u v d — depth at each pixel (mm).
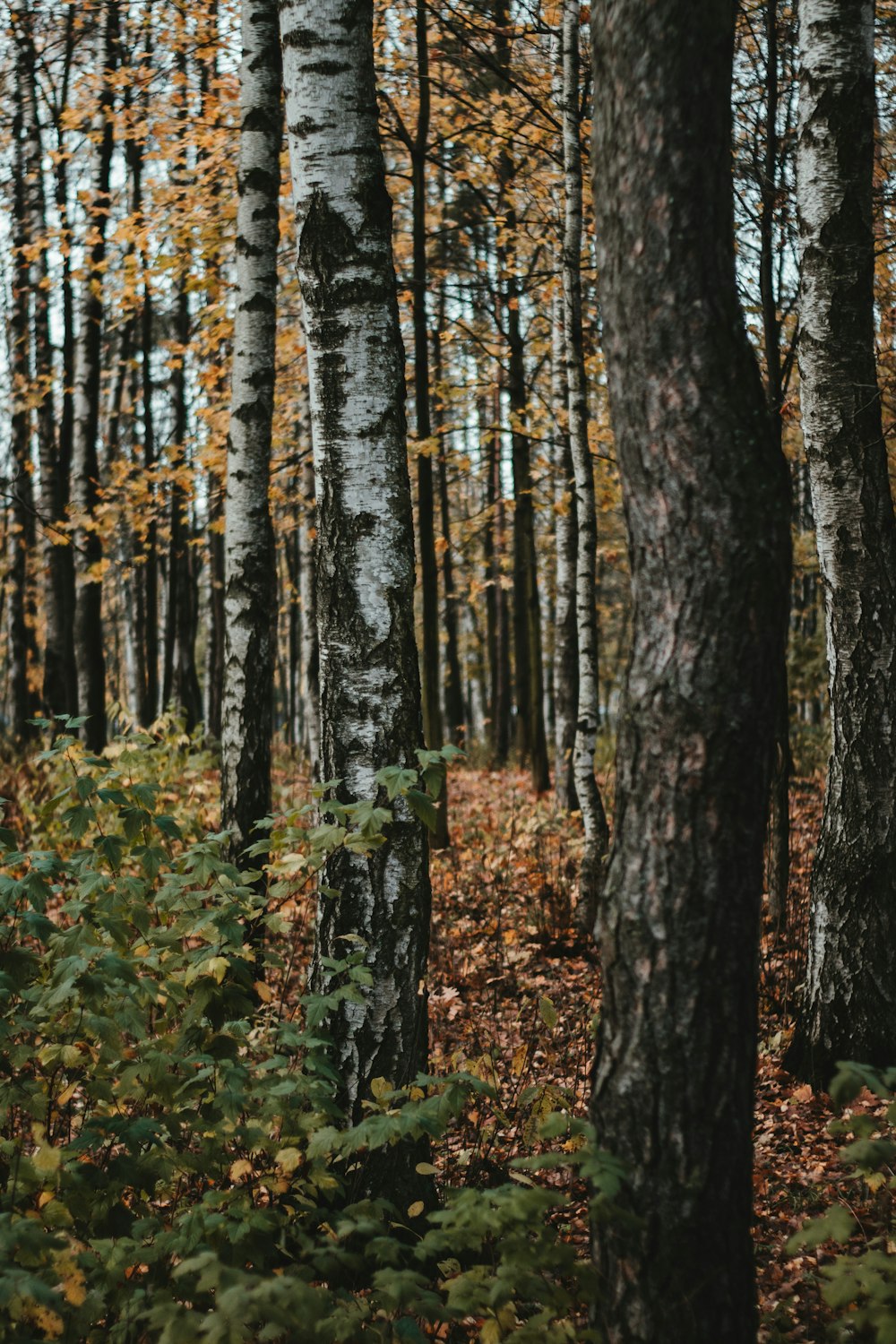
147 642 18703
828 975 5219
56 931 3297
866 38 5094
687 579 2561
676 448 2557
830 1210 2615
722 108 2555
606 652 33344
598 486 12609
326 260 3990
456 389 11688
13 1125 3613
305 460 10633
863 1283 2488
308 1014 3408
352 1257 2635
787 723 7645
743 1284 2602
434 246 12758
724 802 2545
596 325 11492
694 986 2551
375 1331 2775
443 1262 3307
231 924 3457
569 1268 2670
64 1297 2725
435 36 10664
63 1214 2869
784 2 8594
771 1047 5547
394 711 3967
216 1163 3273
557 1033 5812
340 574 4000
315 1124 3289
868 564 5113
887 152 8750
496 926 7715
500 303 11758
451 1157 4242
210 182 9328
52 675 13336
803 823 11047
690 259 2543
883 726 5098
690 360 2543
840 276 5121
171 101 9539
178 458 10055
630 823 2650
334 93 3967
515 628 16719
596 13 2672
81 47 10656
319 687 4074
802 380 5297
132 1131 3014
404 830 3924
